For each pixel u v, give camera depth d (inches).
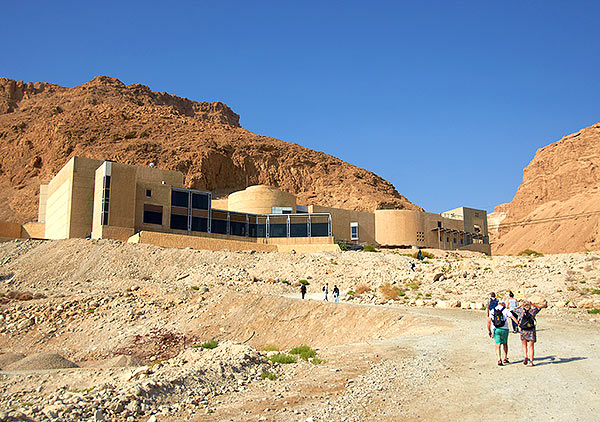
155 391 441.1
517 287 1195.3
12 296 1325.0
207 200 2586.1
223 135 6574.8
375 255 1984.5
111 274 1624.0
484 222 4010.8
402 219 3440.0
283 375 526.9
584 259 1407.5
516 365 488.1
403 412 366.0
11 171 5782.5
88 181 2369.6
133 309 1185.4
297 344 979.3
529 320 485.4
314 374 518.6
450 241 3629.4
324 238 2723.9
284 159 6181.1
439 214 3631.9
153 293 1291.8
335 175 6151.6
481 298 1130.7
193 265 1731.1
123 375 596.1
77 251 1784.0
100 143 5703.7
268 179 5876.0
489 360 519.8
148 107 7588.6
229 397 449.7
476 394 398.0
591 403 358.0
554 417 334.0
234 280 1545.3
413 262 1831.9
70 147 5585.6
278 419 368.2
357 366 542.6
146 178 2581.2
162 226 2386.8
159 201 2404.0
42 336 1098.1
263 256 1905.8
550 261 1485.0
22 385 641.6
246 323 1090.1
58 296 1296.8
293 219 2812.5
